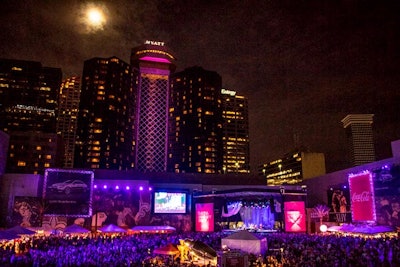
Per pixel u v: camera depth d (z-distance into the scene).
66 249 34.47
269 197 65.88
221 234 56.28
